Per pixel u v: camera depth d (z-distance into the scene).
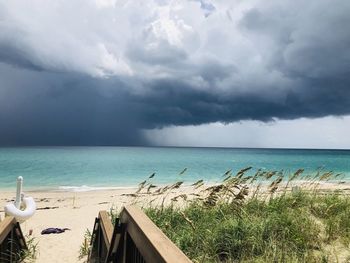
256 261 4.86
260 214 7.25
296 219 6.29
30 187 30.36
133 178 40.38
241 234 5.68
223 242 5.55
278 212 7.16
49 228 10.49
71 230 10.70
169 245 2.21
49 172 46.34
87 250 7.55
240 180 7.98
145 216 3.09
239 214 6.74
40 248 8.09
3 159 77.00
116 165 62.72
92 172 47.62
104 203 17.55
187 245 5.68
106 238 5.31
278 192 8.98
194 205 8.16
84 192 24.69
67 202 18.50
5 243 5.30
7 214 11.20
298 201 7.86
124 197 20.25
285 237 5.63
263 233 5.74
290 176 9.60
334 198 8.06
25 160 74.31
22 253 6.45
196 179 39.12
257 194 8.79
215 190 7.50
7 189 28.03
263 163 77.00
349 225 6.12
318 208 7.41
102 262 6.16
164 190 8.57
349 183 23.84
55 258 7.26
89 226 11.47
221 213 7.38
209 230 5.89
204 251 5.35
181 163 72.62
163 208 8.13
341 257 4.87
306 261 4.68
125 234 3.49
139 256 2.94
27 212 11.52
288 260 4.73
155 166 61.66
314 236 5.65
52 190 27.03
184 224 7.01
